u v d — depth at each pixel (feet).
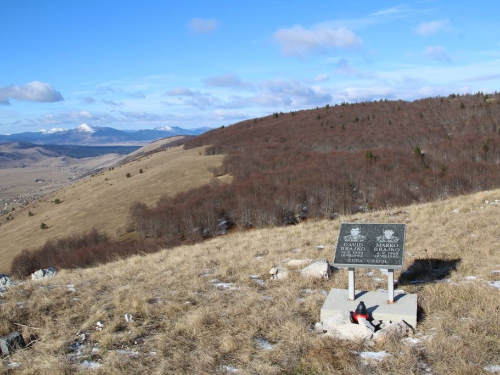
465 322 25.38
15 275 153.17
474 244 39.83
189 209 178.50
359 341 24.26
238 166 252.62
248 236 60.13
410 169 210.38
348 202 168.76
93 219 214.28
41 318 30.71
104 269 45.96
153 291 34.81
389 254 27.71
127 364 23.75
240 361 23.49
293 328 26.21
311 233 54.29
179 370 22.86
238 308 29.86
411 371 21.06
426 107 420.77
